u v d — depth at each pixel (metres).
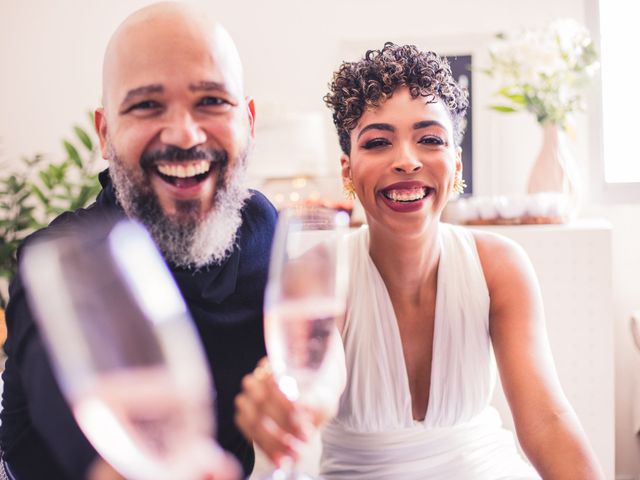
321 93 2.88
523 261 1.30
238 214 0.98
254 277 1.01
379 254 1.26
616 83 2.72
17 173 3.01
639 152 2.72
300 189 2.63
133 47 0.81
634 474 2.65
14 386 0.89
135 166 0.84
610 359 2.18
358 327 1.27
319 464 1.39
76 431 0.41
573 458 0.98
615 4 2.70
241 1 2.89
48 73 3.04
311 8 2.86
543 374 1.12
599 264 2.17
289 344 0.60
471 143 2.78
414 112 1.11
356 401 1.27
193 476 0.36
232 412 0.98
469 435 1.31
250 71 2.90
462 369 1.28
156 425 0.36
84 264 0.37
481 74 2.76
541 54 2.31
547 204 2.27
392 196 1.13
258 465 1.16
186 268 0.93
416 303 1.29
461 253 1.29
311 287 0.61
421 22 2.80
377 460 1.29
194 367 0.38
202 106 0.84
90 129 3.03
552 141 2.39
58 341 0.36
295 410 0.57
